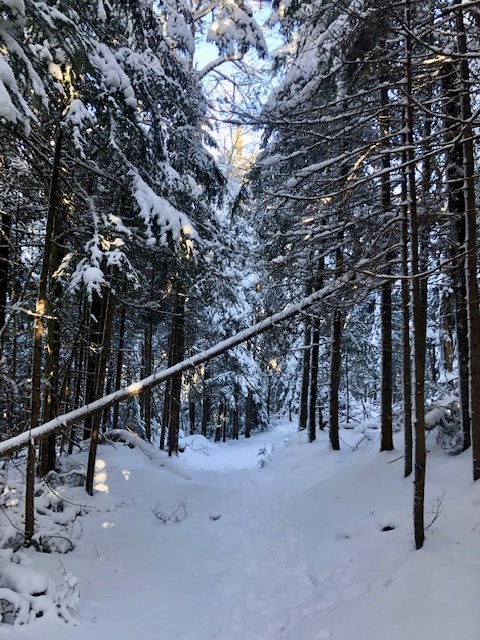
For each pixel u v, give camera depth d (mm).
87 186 9531
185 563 7262
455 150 7086
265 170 10547
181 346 14359
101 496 9406
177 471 13016
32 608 4875
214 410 30625
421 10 6230
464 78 6148
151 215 8539
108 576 6461
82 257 9016
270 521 9180
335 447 12852
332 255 11117
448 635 3723
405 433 8398
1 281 8930
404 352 8438
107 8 7711
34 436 6273
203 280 12812
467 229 6414
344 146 8445
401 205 5902
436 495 6848
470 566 4656
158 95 10086
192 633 5211
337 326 12789
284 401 29297
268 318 7035
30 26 5414
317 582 6211
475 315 6590
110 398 6617
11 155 7750
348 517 7898
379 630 4215
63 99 6262
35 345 6508
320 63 8461
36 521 7090
